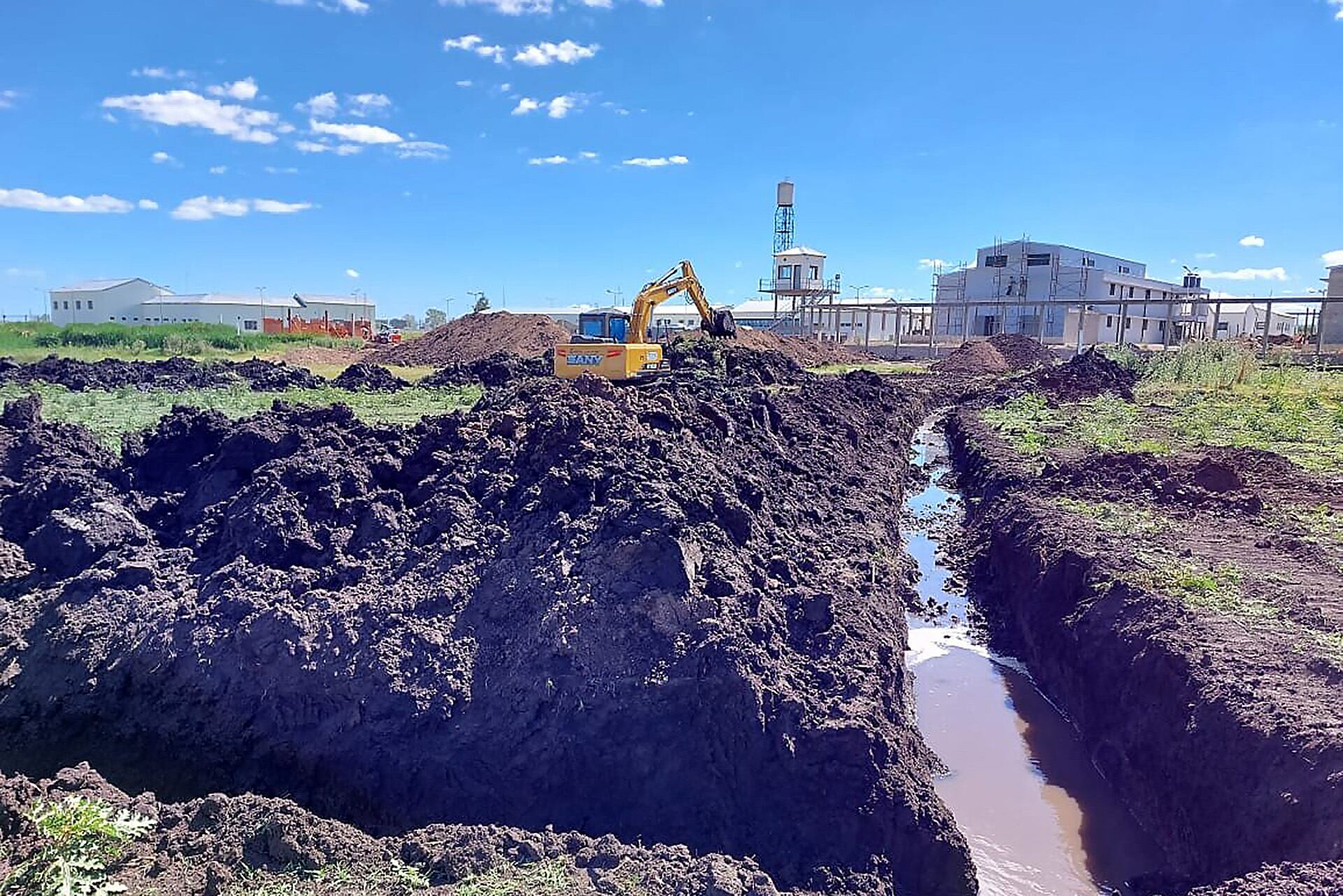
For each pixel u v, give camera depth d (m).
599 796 7.49
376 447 11.49
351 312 97.00
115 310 85.75
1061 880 7.68
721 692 7.82
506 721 7.76
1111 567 11.14
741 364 24.98
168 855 5.72
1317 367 39.66
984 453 20.20
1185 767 7.96
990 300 67.56
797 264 71.38
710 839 7.26
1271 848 6.76
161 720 8.06
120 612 8.92
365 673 7.91
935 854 7.36
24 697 8.38
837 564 11.60
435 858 5.98
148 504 11.44
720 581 8.88
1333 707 7.49
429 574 9.15
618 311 24.69
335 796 7.49
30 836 5.46
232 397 23.09
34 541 10.28
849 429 20.70
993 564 14.74
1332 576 10.79
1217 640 8.89
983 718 10.39
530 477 10.72
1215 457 16.97
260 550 9.52
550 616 8.32
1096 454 18.09
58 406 20.23
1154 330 75.62
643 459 10.62
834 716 8.00
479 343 42.72
